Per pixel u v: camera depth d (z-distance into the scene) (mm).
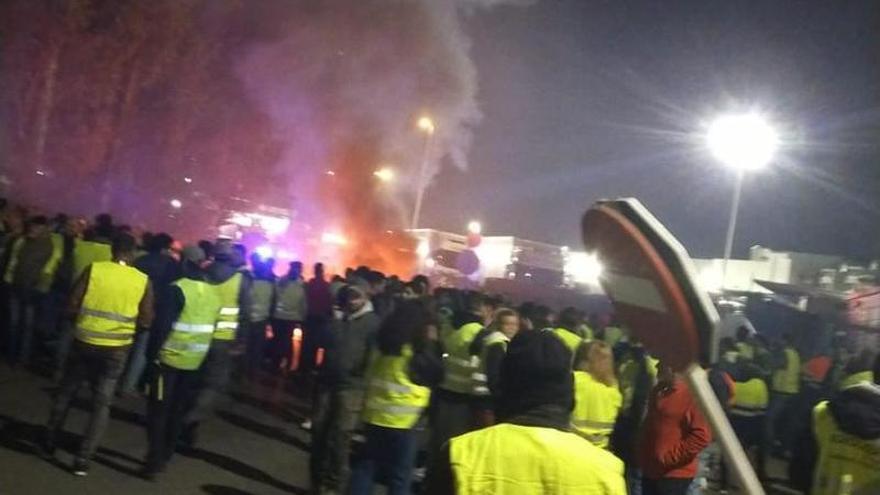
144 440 10406
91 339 8570
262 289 15602
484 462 2602
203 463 9984
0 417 10328
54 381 12602
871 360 10141
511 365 2748
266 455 10812
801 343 22359
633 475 8609
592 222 2385
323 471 9023
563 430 2684
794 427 15352
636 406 8562
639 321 2311
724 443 2193
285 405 14023
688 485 7020
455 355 9641
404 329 7547
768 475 13969
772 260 30250
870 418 4277
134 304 8703
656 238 2203
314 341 16219
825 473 4445
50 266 13383
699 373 2191
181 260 12555
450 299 13430
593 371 7383
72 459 9141
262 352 16219
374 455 7629
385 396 7551
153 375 8914
